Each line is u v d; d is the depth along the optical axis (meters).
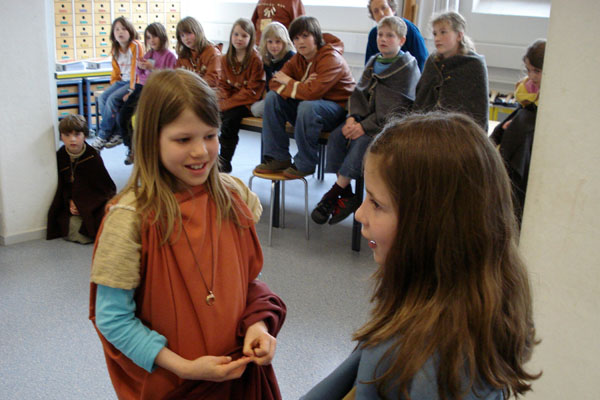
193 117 1.05
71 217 3.42
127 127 4.98
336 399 0.86
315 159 3.55
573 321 1.38
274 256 3.33
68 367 2.22
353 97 3.39
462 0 4.57
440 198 0.70
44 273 3.00
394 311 0.75
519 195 2.79
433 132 0.72
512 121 2.80
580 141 1.29
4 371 2.18
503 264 0.75
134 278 1.06
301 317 2.65
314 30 3.54
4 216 3.28
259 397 1.20
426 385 0.67
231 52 4.14
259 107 4.03
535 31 4.30
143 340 1.06
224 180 1.24
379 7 3.84
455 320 0.68
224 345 1.13
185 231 1.09
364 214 0.78
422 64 3.62
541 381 1.47
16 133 3.22
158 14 6.34
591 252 1.32
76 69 5.74
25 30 3.12
